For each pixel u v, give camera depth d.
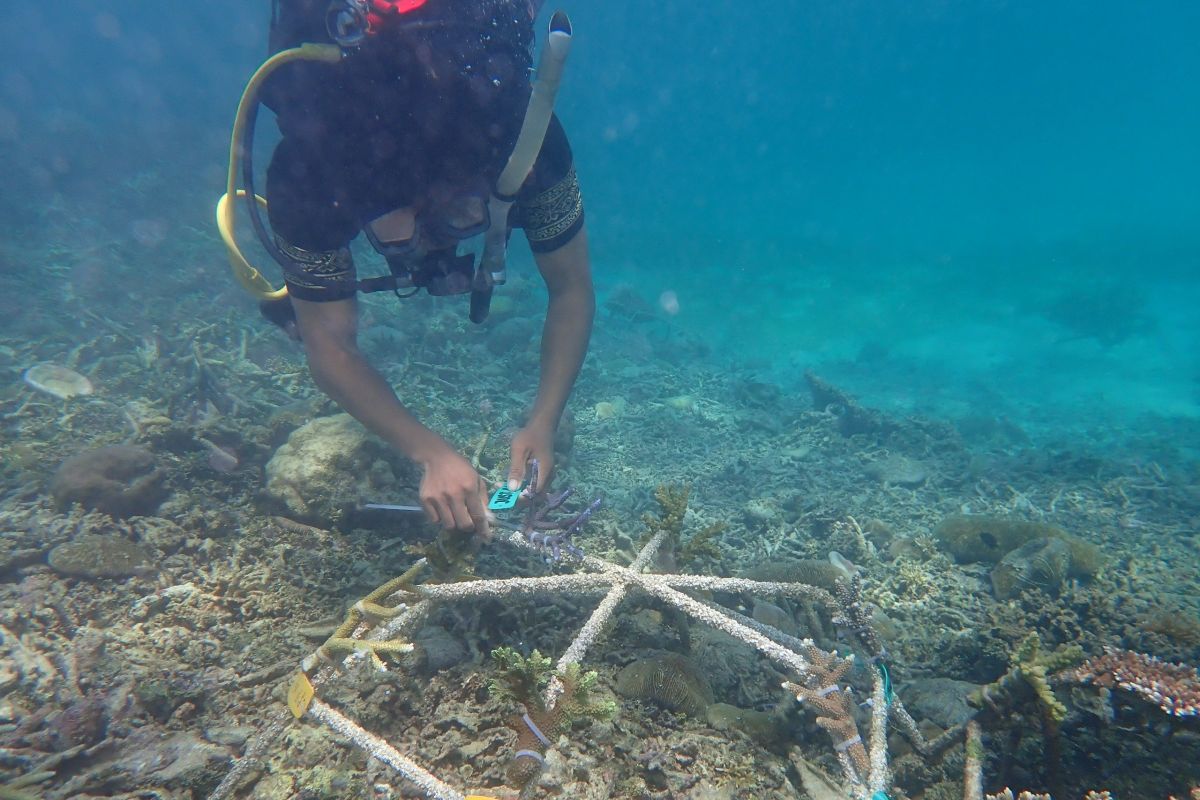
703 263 21.58
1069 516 6.36
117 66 46.16
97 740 2.18
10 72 37.06
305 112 2.19
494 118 2.25
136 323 8.28
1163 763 2.27
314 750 2.18
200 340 7.59
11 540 3.19
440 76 2.10
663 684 2.55
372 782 2.07
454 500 2.46
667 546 3.00
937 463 7.60
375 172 2.25
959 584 4.49
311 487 3.66
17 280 9.01
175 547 3.41
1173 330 15.23
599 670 2.67
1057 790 2.24
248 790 2.06
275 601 3.04
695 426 8.19
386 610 2.17
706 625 3.10
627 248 22.78
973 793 2.11
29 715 2.21
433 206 2.37
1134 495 7.08
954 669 3.29
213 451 4.18
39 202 13.05
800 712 2.51
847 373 12.40
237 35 64.44
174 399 5.41
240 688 2.51
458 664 2.60
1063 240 28.88
